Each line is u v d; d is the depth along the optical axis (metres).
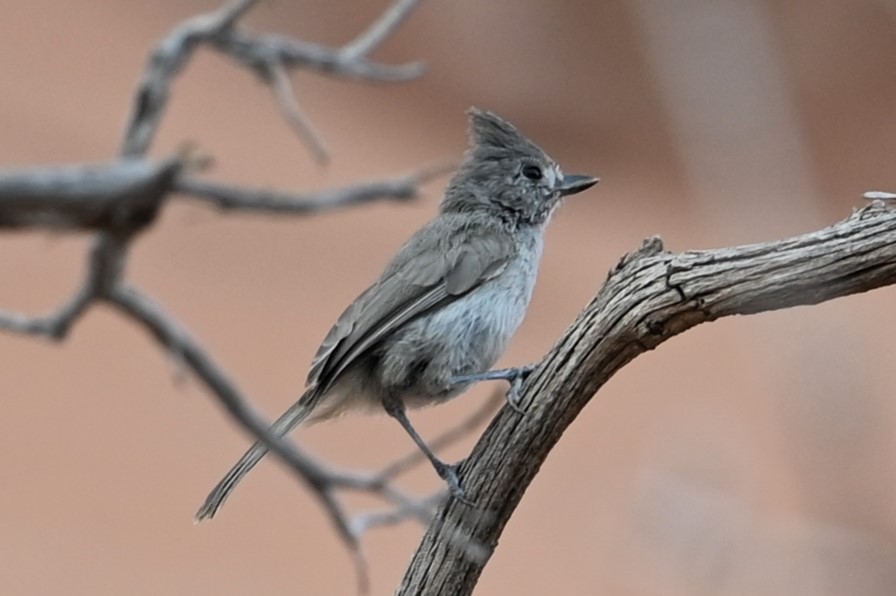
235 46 5.02
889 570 11.11
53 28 18.09
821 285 5.41
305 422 8.24
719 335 16.20
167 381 14.42
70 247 15.59
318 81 19.78
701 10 13.05
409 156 19.20
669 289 5.70
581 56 19.66
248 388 14.31
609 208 19.59
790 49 18.91
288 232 17.22
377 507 12.86
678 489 12.49
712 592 11.59
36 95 17.06
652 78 19.64
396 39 19.72
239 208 3.58
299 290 16.28
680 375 15.38
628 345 5.89
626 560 12.12
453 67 19.94
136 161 3.33
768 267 5.49
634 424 14.44
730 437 13.49
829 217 18.50
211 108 18.62
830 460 11.70
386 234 18.00
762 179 12.79
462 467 6.38
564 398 6.11
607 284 5.96
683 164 19.86
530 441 6.19
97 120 17.14
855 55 18.97
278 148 18.38
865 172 19.11
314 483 4.53
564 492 13.38
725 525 11.90
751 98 12.90
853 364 11.70
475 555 6.22
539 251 9.00
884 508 11.71
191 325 15.03
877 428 11.84
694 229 19.17
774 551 11.54
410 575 6.34
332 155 18.55
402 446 13.91
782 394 11.89
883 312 15.95
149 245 16.03
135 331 14.98
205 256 16.25
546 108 19.95
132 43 18.56
